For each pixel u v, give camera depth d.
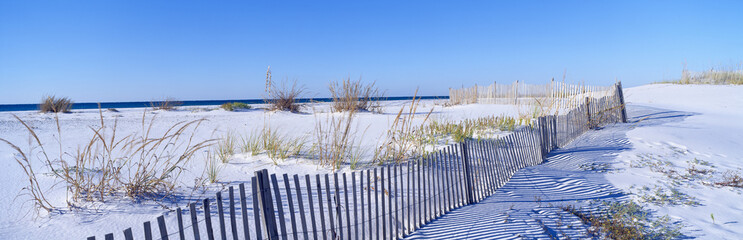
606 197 5.10
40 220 3.38
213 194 4.25
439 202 4.29
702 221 4.19
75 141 7.81
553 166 7.01
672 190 5.22
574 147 8.55
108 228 3.29
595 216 4.32
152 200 3.96
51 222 3.35
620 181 5.81
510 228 3.86
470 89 23.48
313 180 4.94
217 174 5.05
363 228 3.27
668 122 11.51
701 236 3.79
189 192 4.29
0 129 9.56
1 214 3.45
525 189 5.42
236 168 5.44
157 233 3.25
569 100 13.38
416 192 4.71
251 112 16.94
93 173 4.71
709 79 26.53
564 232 3.86
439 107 20.14
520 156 6.54
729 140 8.88
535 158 7.16
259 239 2.68
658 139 8.84
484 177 5.12
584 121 10.38
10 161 5.46
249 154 6.28
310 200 2.97
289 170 5.42
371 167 5.67
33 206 3.67
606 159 7.34
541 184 5.65
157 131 9.65
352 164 5.54
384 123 11.27
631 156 7.43
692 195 5.06
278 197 2.80
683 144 8.34
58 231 3.19
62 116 14.31
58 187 4.25
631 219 4.21
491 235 3.69
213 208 3.82
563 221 4.16
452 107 19.33
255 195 2.67
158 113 16.44
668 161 6.95
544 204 4.77
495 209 4.50
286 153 6.20
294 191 4.49
